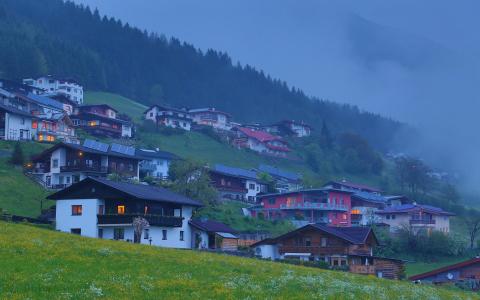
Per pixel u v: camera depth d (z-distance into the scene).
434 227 164.25
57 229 86.50
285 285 37.91
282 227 132.88
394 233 144.62
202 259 48.16
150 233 87.81
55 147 127.12
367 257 91.75
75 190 89.50
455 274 85.44
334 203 161.12
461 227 185.62
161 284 33.47
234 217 129.38
